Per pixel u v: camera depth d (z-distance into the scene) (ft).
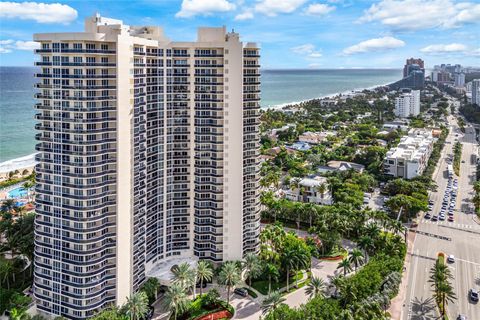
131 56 412.16
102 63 390.83
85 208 388.16
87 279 393.50
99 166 393.70
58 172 393.70
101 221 399.65
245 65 500.33
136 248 438.81
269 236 545.85
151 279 447.83
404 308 448.24
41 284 412.16
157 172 482.69
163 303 442.09
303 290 487.61
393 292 452.76
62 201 394.32
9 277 475.31
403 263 535.19
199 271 446.60
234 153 494.59
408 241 624.59
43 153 399.85
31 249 487.20
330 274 525.34
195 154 498.69
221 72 484.74
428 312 441.68
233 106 488.02
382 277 462.60
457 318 429.79
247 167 513.45
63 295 400.67
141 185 444.55
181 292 404.57
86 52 380.17
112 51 393.29
